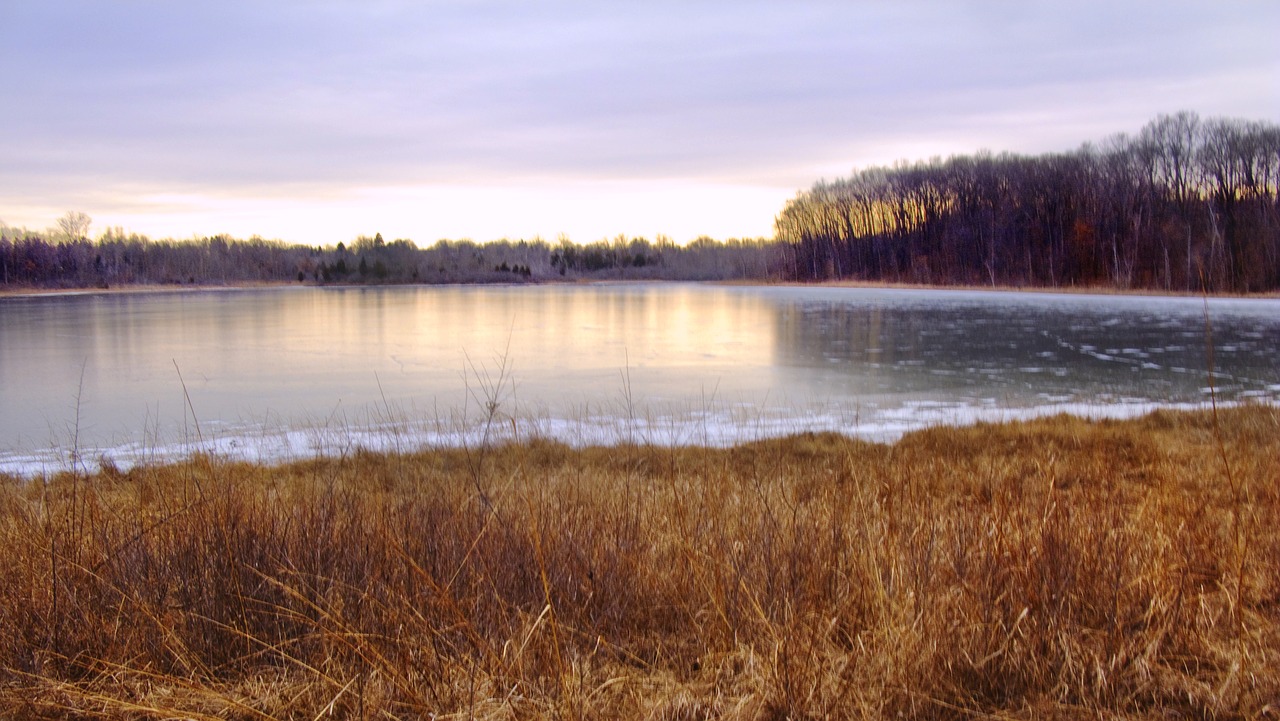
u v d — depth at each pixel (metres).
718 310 47.84
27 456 11.65
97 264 108.75
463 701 2.60
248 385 19.09
